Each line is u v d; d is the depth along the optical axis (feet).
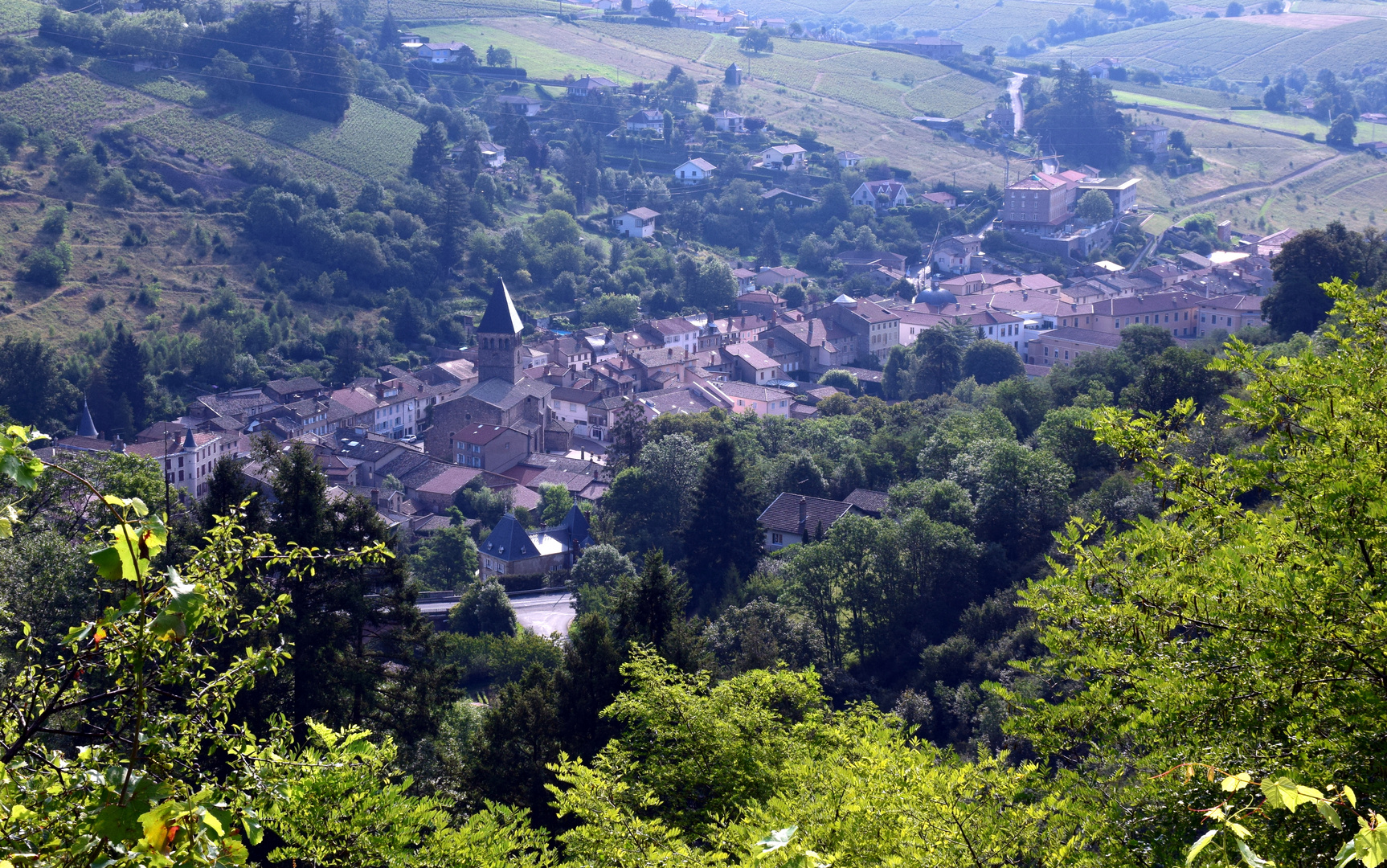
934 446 332.19
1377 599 52.75
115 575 28.53
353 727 63.05
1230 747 51.98
